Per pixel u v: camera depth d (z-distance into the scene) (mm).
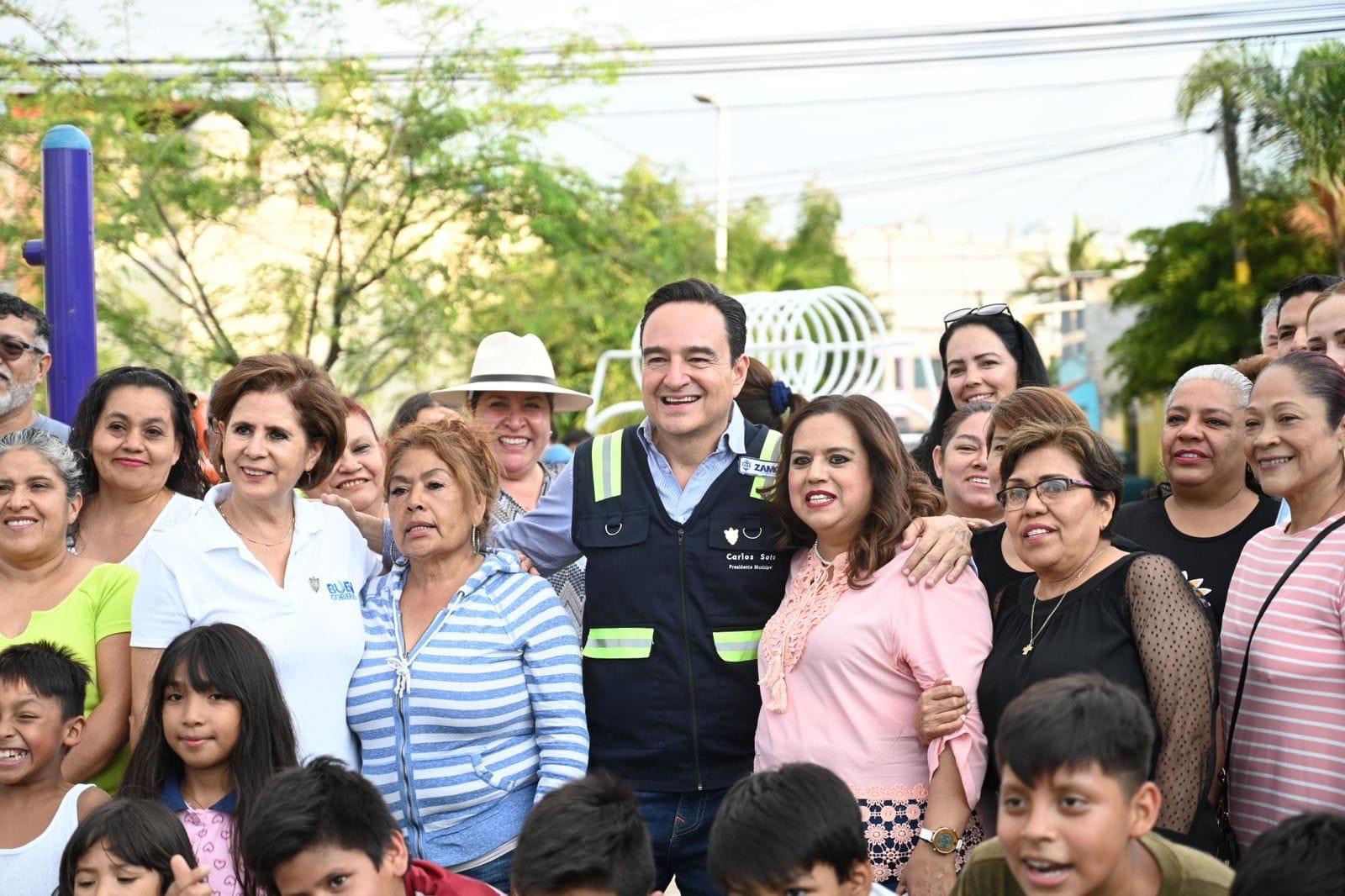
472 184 16141
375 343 16094
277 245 16422
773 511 4258
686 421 4266
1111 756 2838
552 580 5258
